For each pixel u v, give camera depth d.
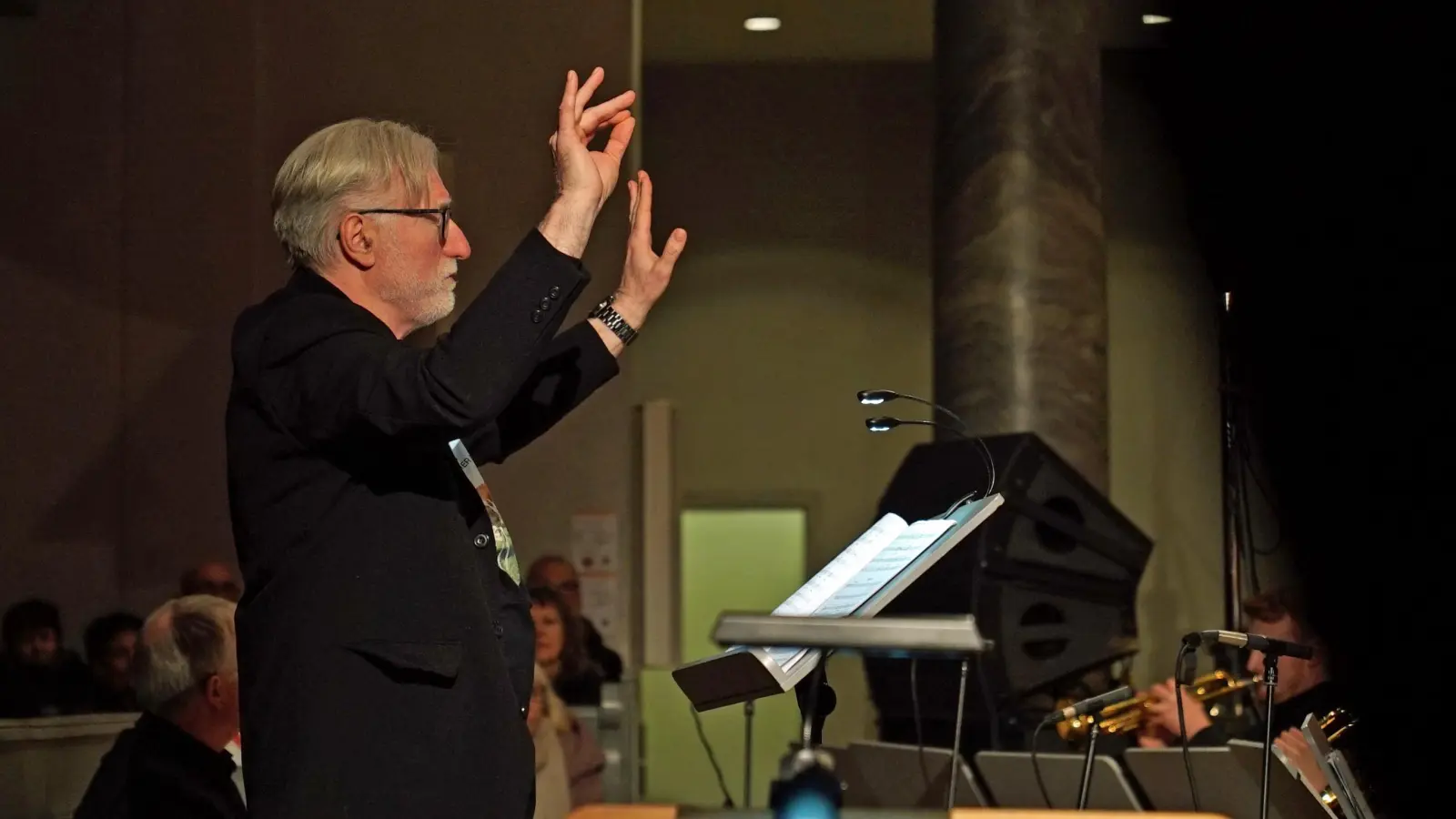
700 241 13.42
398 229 2.68
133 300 9.42
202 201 9.46
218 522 9.35
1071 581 6.09
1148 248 12.56
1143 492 12.43
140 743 4.09
